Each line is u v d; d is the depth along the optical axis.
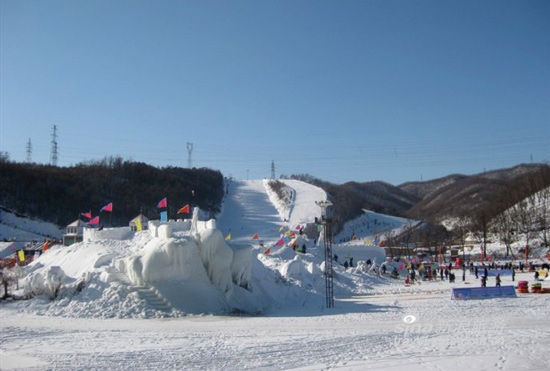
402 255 89.38
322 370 14.79
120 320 25.66
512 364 15.17
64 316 26.81
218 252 30.92
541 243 83.12
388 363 15.50
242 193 157.12
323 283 43.19
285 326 23.22
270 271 37.97
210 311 28.20
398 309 29.39
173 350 17.59
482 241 97.31
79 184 119.50
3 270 35.72
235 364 15.56
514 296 33.84
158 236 32.19
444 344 18.17
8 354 17.09
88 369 15.09
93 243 40.91
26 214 99.94
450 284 49.00
